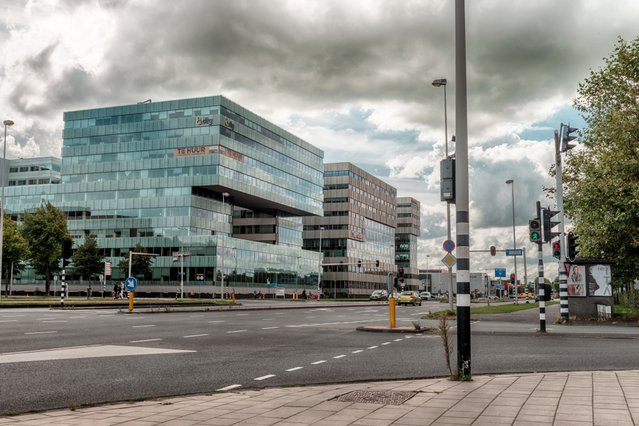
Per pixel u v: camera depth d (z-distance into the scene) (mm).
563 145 28969
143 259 89562
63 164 107312
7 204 112125
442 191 11219
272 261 110375
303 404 7887
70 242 40531
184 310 40531
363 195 147125
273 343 17469
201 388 9492
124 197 101750
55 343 16344
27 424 6664
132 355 13680
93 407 7828
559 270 28781
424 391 8859
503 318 32438
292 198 119000
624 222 30562
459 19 10898
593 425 6609
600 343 18188
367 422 6758
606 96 35812
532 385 9484
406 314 40312
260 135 109250
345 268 135750
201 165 97312
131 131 103125
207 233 100375
